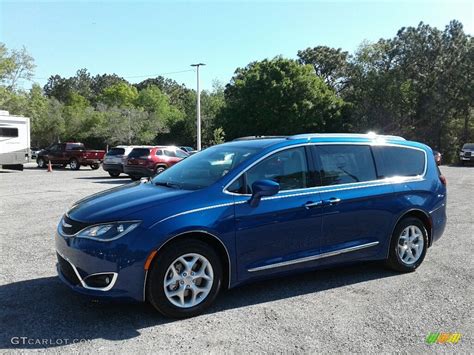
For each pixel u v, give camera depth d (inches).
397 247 221.0
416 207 225.6
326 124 1932.8
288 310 173.6
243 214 174.7
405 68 1850.4
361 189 209.0
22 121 1013.8
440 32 1815.9
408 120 1862.7
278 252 184.4
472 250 271.9
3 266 223.6
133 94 3715.6
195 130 2559.1
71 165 1151.0
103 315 165.5
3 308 170.2
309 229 191.6
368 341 147.9
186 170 200.7
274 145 193.5
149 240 157.2
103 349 139.5
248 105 1978.3
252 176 182.9
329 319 165.3
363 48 1950.1
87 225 160.6
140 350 139.1
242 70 2615.7
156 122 2367.1
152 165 773.3
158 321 161.3
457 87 1782.7
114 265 154.7
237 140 225.8
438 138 1819.6
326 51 2664.9
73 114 2694.4
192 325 158.6
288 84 1884.8
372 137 225.5
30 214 381.4
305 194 191.8
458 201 493.7
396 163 227.3
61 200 473.7
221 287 182.7
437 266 237.0
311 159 199.6
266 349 140.9
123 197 176.6
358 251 208.4
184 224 162.2
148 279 159.3
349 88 2381.9
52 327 154.8
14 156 1002.7
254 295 189.8
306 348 142.1
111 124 2241.6
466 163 1429.6
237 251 174.2
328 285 204.1
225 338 148.4
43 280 202.2
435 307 178.4
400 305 180.1
